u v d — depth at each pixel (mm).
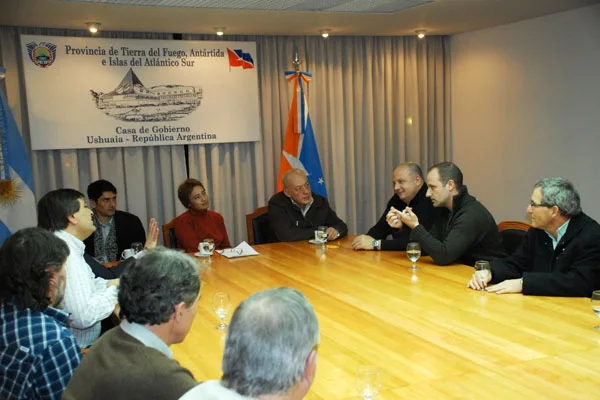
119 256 4340
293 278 3080
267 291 1159
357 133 5934
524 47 5297
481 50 5762
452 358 1929
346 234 4375
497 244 3383
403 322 2309
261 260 3551
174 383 1306
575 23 4797
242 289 2912
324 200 4617
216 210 5426
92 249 4262
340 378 1800
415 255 3146
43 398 1616
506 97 5547
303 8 4012
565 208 2699
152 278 1461
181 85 5145
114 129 4957
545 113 5172
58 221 2477
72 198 2504
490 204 5863
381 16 4629
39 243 1694
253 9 4004
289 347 1061
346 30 5270
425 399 1637
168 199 5270
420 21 4984
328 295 2725
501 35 5520
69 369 1637
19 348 1610
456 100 6141
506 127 5582
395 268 3219
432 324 2275
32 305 1661
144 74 5012
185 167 5297
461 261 3484
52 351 1624
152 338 1482
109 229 4328
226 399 1056
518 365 1854
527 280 2619
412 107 6074
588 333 2127
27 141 4758
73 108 4812
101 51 4855
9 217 4047
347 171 5941
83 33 4855
